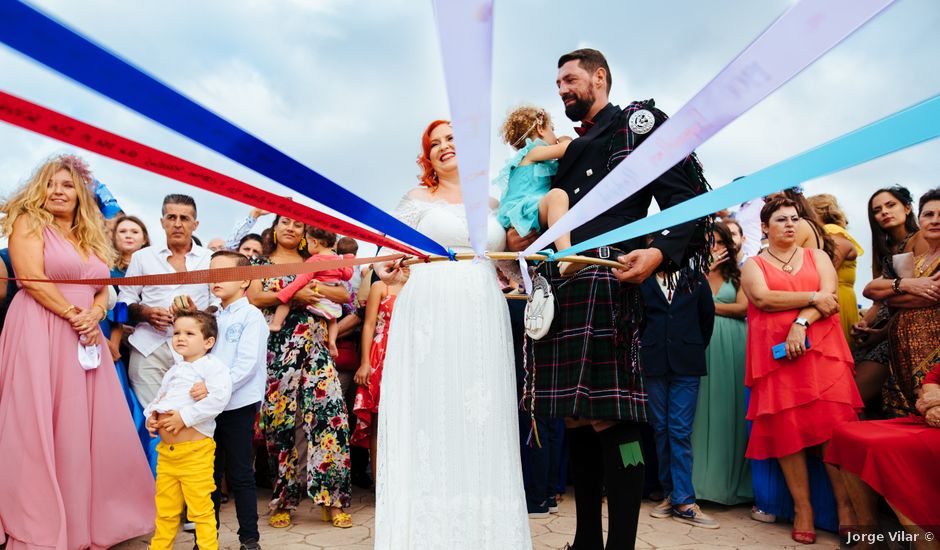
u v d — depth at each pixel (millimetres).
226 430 2877
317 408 3385
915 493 2389
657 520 3459
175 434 2684
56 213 2986
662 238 2061
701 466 3744
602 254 2207
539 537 3082
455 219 2330
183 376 2711
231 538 3141
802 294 3205
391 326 2283
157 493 2705
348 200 1260
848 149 882
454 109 950
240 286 3146
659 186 2141
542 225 2451
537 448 3492
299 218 1267
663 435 3607
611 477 2135
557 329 2268
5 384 2779
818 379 3105
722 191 1126
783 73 864
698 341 3543
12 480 2691
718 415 3768
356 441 3867
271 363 3473
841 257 3846
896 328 3082
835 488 3020
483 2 762
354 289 4723
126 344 3717
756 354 3332
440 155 2527
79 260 2969
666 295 3639
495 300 2215
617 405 2051
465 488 2057
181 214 3645
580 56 2395
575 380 2141
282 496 3332
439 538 2027
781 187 1006
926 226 3021
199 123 851
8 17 626
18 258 2830
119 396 3088
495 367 2137
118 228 3889
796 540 3059
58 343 2875
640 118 2176
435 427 2092
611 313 2150
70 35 671
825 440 3035
